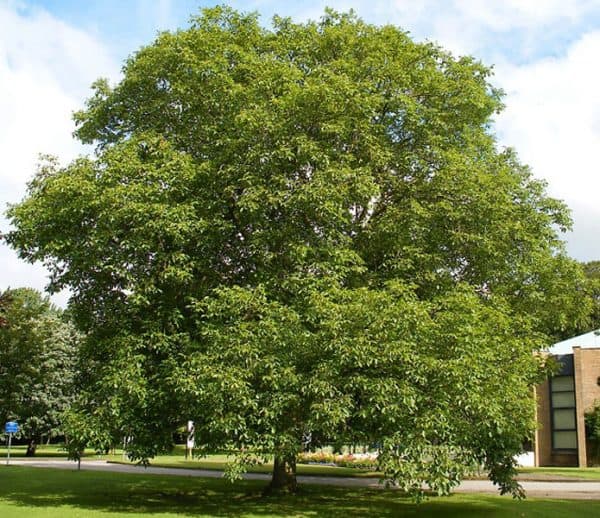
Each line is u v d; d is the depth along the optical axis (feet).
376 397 45.14
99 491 67.82
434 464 45.70
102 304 61.57
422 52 65.10
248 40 64.23
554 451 127.24
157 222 51.21
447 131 62.75
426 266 57.06
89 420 53.72
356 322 46.83
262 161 53.42
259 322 48.60
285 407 48.14
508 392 48.85
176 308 55.06
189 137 60.18
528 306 63.31
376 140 57.88
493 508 53.52
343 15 68.08
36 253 59.82
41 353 144.66
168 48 60.23
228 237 57.72
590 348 128.47
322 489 71.26
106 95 67.82
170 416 55.67
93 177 56.49
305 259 52.85
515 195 64.39
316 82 54.65
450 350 47.78
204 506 56.75
